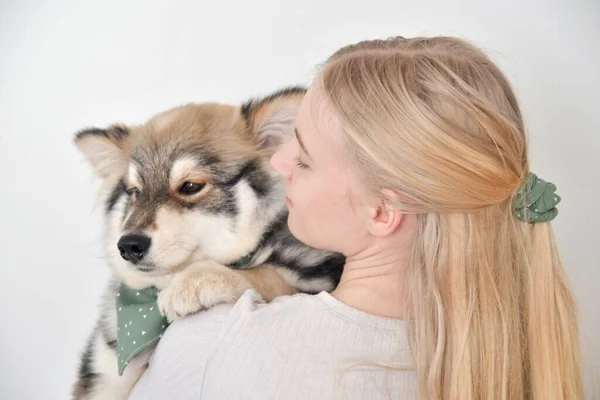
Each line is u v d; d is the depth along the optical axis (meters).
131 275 1.69
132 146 1.84
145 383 1.18
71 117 2.01
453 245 1.02
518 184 1.02
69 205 2.00
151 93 2.02
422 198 0.98
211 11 1.99
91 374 1.72
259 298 1.19
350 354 0.99
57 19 1.99
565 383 1.12
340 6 1.99
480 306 1.02
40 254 2.03
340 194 1.08
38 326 2.04
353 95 1.01
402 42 1.16
